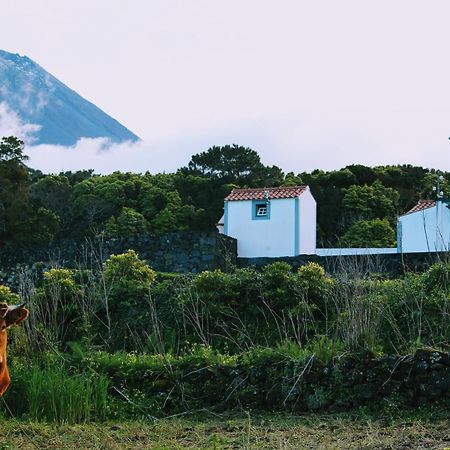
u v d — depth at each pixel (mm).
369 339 16609
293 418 14609
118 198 68875
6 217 47812
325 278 22297
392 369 15039
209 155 86312
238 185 76938
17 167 50656
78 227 65625
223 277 22766
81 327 20953
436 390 14625
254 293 22359
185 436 13492
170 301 22750
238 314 22281
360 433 12914
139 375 16641
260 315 22156
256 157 87000
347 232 57938
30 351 17938
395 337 18719
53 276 23000
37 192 70188
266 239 49344
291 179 71812
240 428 13898
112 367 16938
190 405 16016
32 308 18859
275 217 49250
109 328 20859
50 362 17250
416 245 44531
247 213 49906
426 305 19406
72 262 37500
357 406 15016
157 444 12531
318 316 21594
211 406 15930
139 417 15477
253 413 15359
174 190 73500
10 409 15484
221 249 38906
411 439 12180
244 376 16016
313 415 14789
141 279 24219
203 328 21953
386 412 14430
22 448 12688
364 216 65125
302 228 49375
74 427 14266
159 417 15664
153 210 67812
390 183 74688
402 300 19734
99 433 13820
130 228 62688
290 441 12438
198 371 16391
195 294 22453
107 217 67688
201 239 38281
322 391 15281
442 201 44719
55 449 12586
